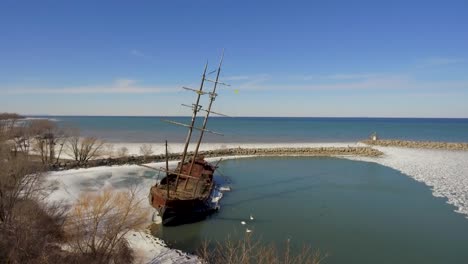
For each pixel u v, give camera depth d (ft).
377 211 100.89
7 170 74.64
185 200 85.76
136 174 141.28
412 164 179.83
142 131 387.14
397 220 93.30
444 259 70.69
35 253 54.70
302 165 179.83
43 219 69.26
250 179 144.36
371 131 448.24
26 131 159.53
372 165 179.01
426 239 80.59
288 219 93.56
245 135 362.94
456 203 108.58
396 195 118.62
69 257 55.88
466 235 82.84
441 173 154.81
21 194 84.94
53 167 146.51
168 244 74.84
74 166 152.05
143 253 69.10
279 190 125.59
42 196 95.76
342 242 78.64
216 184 132.36
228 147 237.04
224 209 101.35
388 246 76.74
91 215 78.13
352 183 137.59
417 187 129.90
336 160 196.65
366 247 76.07
